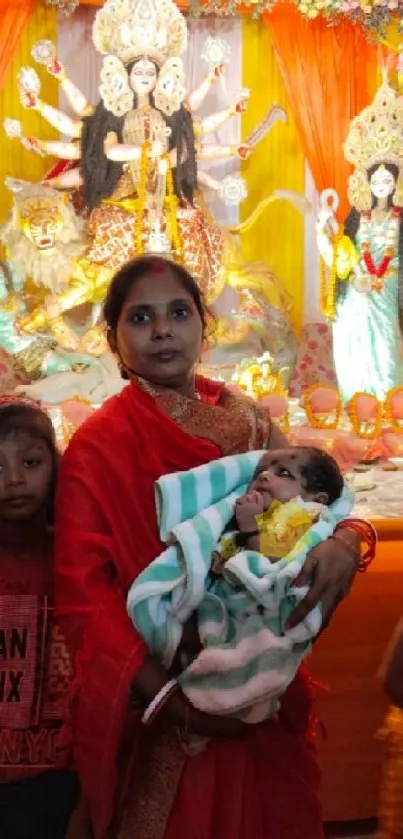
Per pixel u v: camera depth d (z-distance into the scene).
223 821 1.23
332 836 1.97
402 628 1.23
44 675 1.38
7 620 1.37
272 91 4.52
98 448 1.23
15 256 4.12
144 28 4.13
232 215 4.54
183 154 4.26
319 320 4.62
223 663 1.12
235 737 1.19
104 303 1.36
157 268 1.30
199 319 1.31
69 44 4.28
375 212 4.39
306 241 4.62
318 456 1.25
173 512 1.19
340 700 1.99
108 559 1.20
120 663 1.14
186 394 1.33
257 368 4.13
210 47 4.27
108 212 4.19
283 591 1.14
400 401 3.67
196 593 1.14
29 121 4.24
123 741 1.26
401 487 2.88
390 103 4.33
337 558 1.17
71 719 1.20
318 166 4.52
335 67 4.48
